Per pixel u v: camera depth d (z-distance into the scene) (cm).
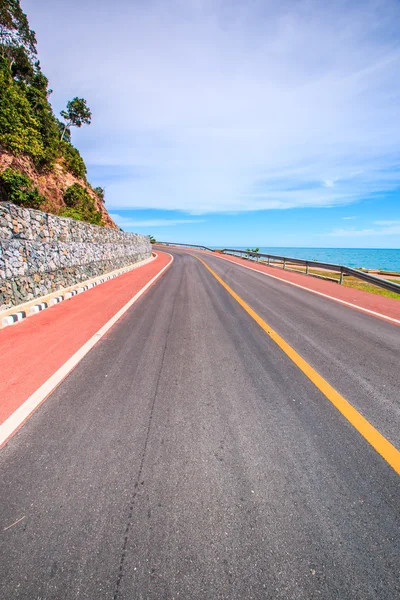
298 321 549
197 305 674
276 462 191
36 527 144
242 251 2697
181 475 179
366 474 181
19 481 171
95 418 235
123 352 376
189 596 117
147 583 121
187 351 383
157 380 301
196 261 2248
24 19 2434
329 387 292
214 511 155
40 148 1747
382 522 150
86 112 3462
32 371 318
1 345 395
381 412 250
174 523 148
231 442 209
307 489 170
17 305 597
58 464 185
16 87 1816
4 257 555
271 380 305
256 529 146
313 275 1347
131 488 168
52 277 761
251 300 752
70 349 384
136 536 141
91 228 1088
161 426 226
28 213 658
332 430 224
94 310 607
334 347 410
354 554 134
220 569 127
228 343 416
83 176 2686
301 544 138
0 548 134
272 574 126
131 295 788
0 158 1527
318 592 119
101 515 151
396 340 447
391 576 125
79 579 122
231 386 291
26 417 235
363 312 638
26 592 117
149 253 2528
